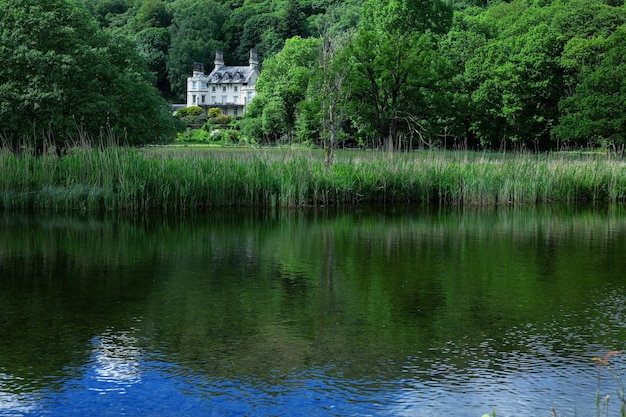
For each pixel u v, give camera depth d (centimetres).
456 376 830
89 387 795
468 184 2781
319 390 788
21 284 1284
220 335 980
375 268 1455
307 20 12775
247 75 12550
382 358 888
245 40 13612
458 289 1266
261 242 1795
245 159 2736
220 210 2509
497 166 2953
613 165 3120
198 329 1005
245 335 980
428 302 1170
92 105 2855
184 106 12400
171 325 1024
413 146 5116
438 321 1054
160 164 2541
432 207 2695
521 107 5094
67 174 2498
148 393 778
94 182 2489
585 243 1806
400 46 4500
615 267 1473
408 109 4606
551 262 1530
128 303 1148
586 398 769
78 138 2839
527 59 5153
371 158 3027
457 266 1480
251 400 762
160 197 2494
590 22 6291
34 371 840
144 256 1580
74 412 732
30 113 2784
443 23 6078
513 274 1397
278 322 1044
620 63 4516
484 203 2775
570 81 5269
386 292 1239
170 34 13775
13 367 852
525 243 1800
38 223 2106
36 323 1031
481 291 1250
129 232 1955
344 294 1222
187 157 2669
